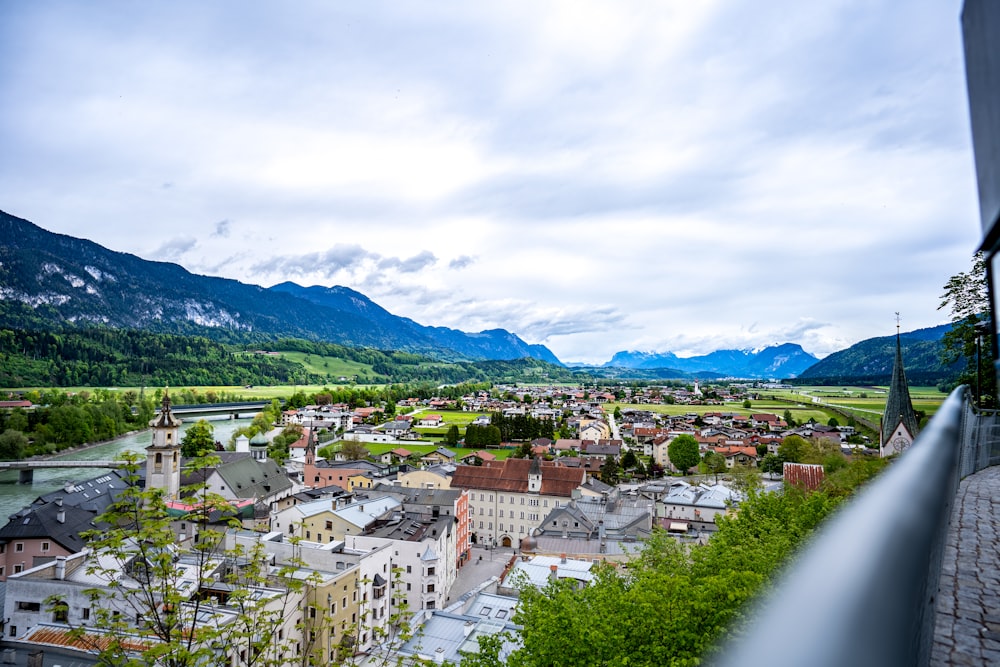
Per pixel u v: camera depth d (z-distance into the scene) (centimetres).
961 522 1245
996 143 350
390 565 6388
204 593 1967
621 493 12394
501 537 11344
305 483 13925
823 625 129
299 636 3934
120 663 1630
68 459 15900
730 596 2061
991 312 431
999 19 337
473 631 4625
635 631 2205
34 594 4253
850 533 206
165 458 9969
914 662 252
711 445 19162
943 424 502
